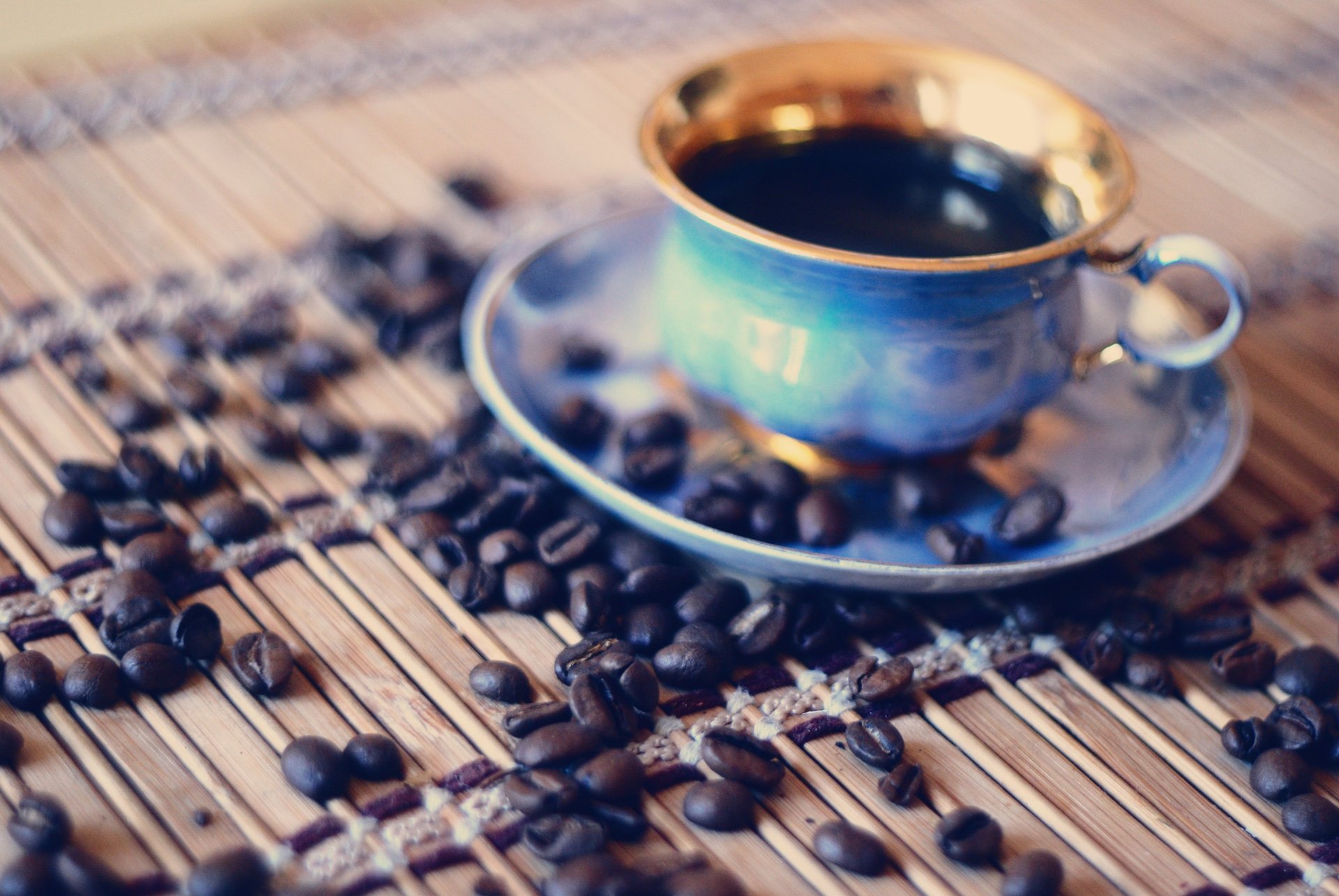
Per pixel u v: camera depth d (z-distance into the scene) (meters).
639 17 0.64
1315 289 0.54
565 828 0.41
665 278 0.47
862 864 0.41
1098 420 0.48
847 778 0.43
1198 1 0.68
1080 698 0.45
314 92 0.58
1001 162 0.48
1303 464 0.50
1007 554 0.45
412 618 0.45
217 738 0.43
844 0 0.66
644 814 0.42
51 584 0.45
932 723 0.44
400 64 0.60
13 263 0.52
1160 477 0.47
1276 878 0.42
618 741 0.43
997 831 0.42
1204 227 0.56
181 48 0.59
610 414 0.48
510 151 0.57
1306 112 0.60
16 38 0.62
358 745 0.42
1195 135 0.59
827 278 0.44
